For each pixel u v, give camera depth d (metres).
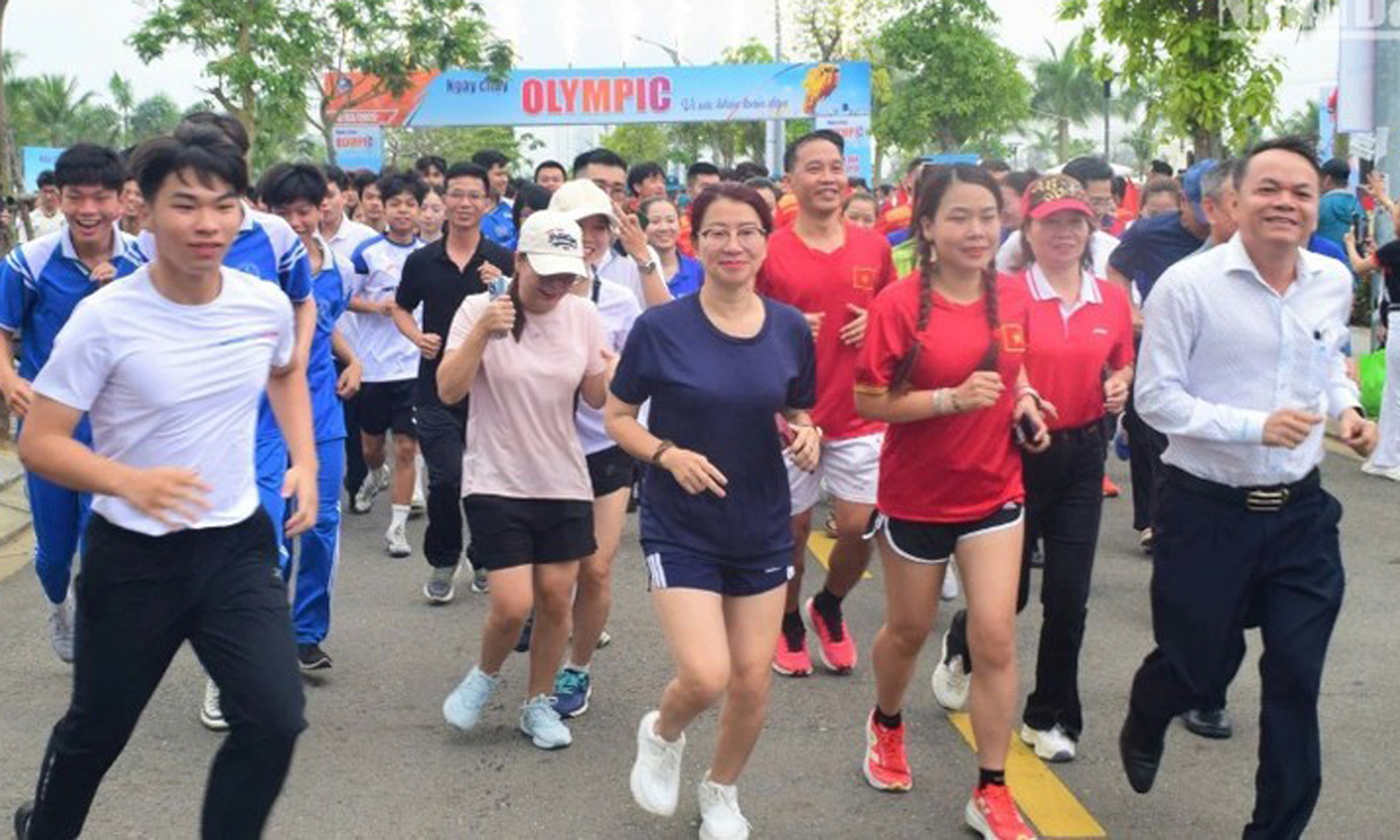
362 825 4.73
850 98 34.22
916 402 4.40
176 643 3.77
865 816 4.79
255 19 27.80
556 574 5.26
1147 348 4.27
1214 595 4.27
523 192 8.74
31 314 5.47
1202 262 4.23
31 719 5.68
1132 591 7.53
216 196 3.54
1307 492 4.23
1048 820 4.73
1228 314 4.17
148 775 5.12
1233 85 13.47
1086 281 5.11
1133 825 4.70
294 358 4.03
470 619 7.16
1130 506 9.66
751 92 34.31
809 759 5.27
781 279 5.93
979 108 40.66
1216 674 4.36
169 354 3.60
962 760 5.27
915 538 4.59
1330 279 4.20
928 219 4.46
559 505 5.23
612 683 6.17
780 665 6.24
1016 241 5.38
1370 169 14.70
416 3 30.36
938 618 7.09
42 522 5.73
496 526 5.18
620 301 6.13
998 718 4.50
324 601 6.16
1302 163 4.05
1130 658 6.42
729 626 4.47
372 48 30.62
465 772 5.18
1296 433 4.01
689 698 4.29
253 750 3.66
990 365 4.45
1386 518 9.15
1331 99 19.89
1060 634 5.13
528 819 4.78
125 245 5.49
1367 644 6.57
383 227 10.70
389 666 6.41
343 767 5.22
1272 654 4.16
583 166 8.76
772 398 4.32
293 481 3.96
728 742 4.48
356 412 9.05
